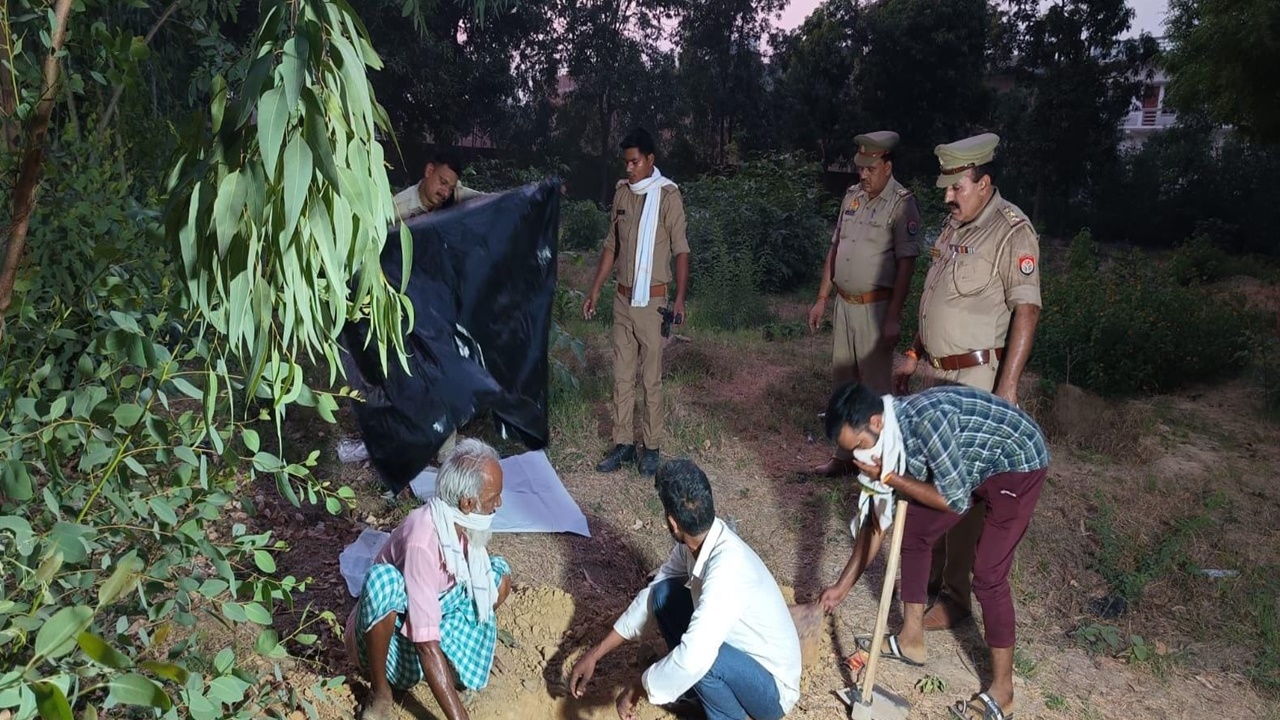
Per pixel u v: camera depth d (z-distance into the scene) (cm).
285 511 493
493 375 444
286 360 246
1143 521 537
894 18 2689
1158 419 739
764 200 1370
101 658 175
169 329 291
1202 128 2661
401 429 428
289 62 190
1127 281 1015
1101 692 387
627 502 540
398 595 312
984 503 377
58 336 292
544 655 377
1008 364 407
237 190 199
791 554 495
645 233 545
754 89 3014
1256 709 380
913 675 387
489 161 1772
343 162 203
